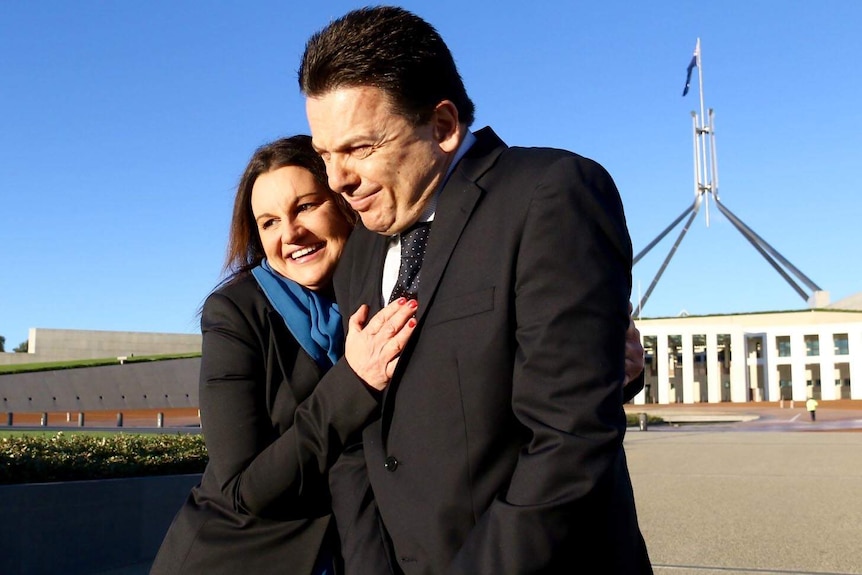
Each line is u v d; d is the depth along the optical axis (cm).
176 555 232
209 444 232
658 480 1283
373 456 193
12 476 587
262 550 226
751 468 1471
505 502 162
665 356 6838
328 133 189
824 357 6856
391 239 212
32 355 5381
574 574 168
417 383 183
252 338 240
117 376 4594
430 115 190
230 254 271
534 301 171
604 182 184
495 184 187
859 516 888
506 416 176
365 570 188
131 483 639
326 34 191
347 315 221
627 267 182
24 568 552
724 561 660
